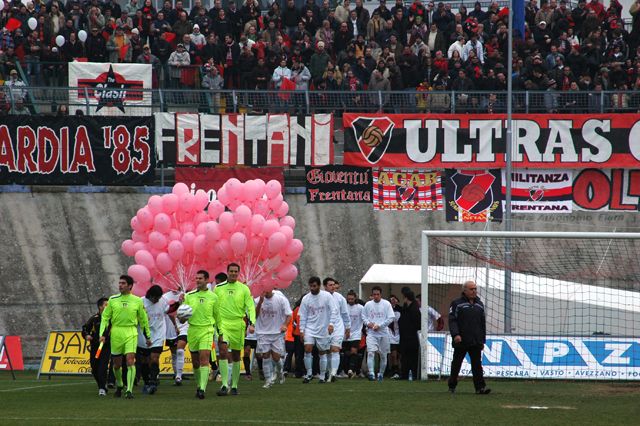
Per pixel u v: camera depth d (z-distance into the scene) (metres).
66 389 37.34
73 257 58.03
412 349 43.91
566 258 52.25
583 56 68.44
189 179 61.56
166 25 69.69
